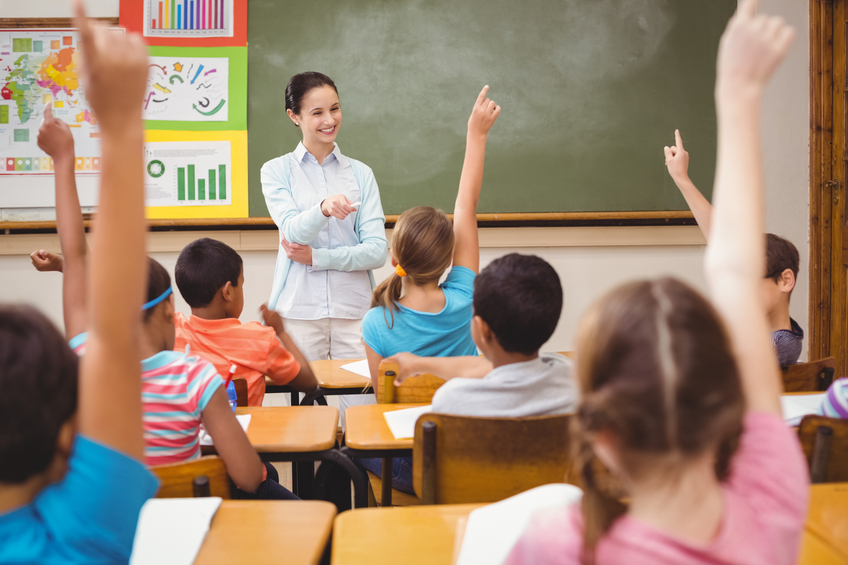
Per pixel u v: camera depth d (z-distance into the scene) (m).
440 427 1.09
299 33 3.35
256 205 3.39
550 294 1.13
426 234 1.56
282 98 3.36
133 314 0.54
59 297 3.40
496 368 1.19
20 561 0.50
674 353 0.45
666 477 0.47
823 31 3.50
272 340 1.77
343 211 2.14
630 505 0.51
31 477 0.52
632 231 3.57
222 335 1.75
